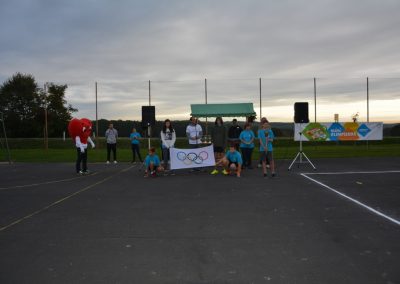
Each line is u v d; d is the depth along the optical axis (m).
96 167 18.23
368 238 6.13
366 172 14.65
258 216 7.66
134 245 5.90
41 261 5.25
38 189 11.58
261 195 9.98
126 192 10.77
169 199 9.61
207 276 4.68
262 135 13.77
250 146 16.16
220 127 16.03
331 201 9.12
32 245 5.95
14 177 14.73
